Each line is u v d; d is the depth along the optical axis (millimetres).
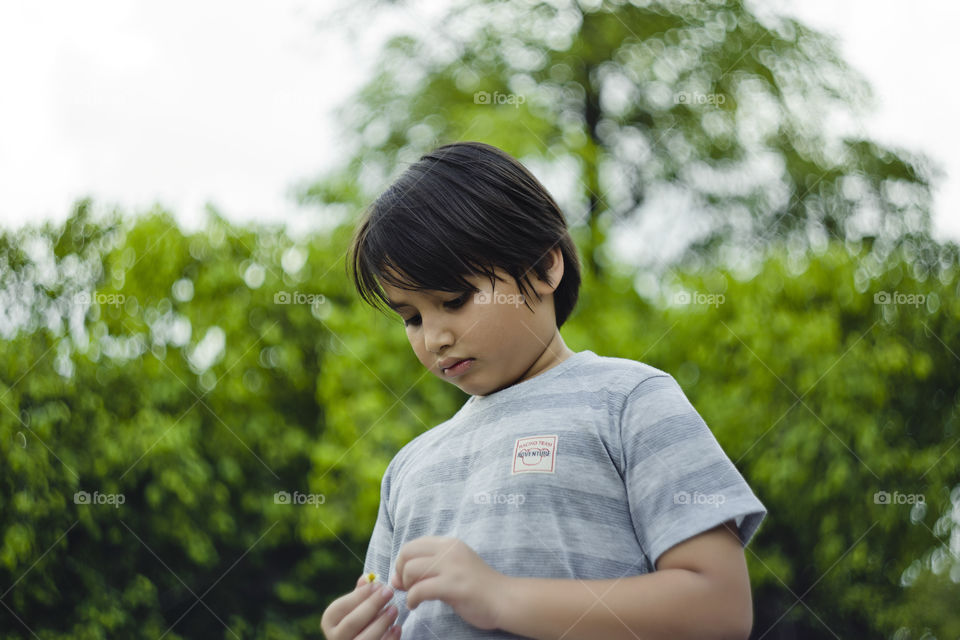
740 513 773
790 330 2982
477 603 750
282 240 3176
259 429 2963
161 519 2742
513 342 907
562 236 990
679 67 4387
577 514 825
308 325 3104
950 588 2855
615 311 3543
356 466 2953
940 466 2887
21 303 2721
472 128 3801
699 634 745
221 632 2816
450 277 874
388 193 949
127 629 2648
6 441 2537
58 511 2596
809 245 3637
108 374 2762
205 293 2943
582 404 881
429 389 3131
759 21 4395
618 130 4410
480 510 860
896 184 3873
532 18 4477
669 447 819
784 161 4250
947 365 2955
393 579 805
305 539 2895
